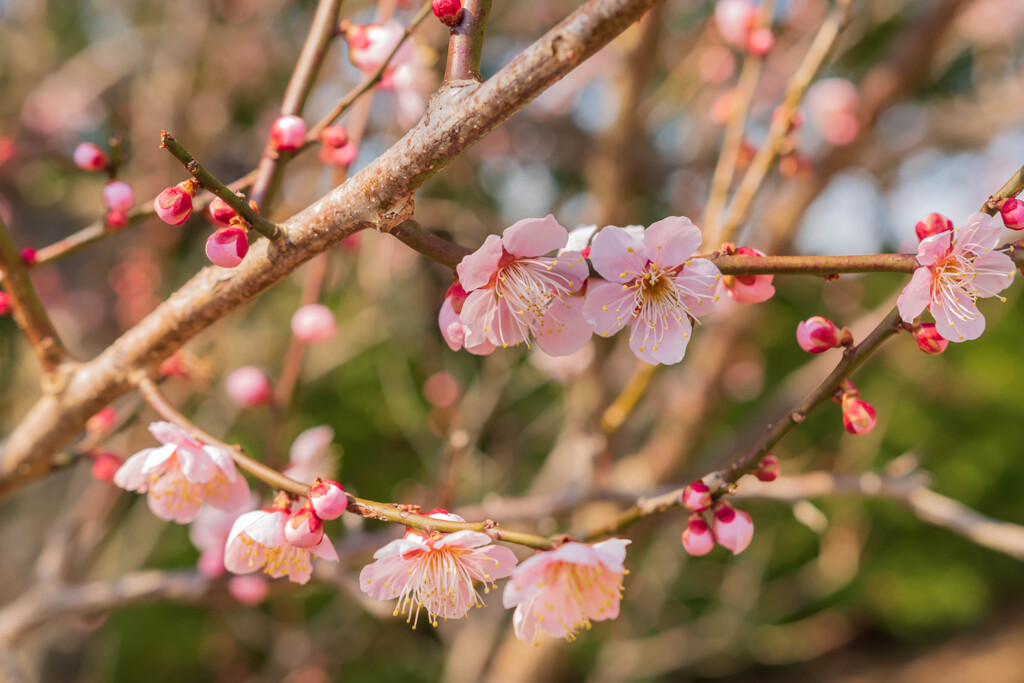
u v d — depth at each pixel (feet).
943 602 27.86
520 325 3.92
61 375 4.91
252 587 7.42
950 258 3.57
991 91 14.20
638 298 3.86
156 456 4.05
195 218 16.16
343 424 20.85
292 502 3.92
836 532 17.94
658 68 14.57
